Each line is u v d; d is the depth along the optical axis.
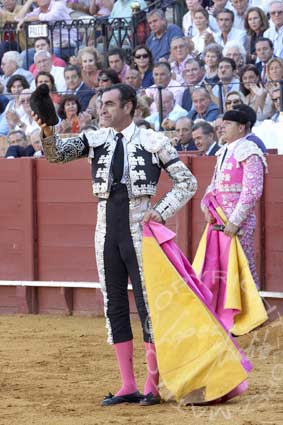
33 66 32.78
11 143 27.44
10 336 19.23
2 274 23.52
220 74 27.03
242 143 16.97
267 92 25.75
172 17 32.66
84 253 22.61
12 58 33.34
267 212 20.47
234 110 17.08
